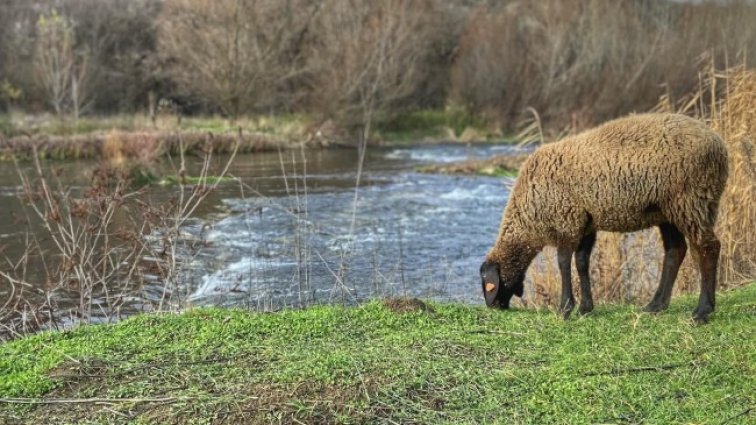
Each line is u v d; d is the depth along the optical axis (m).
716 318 6.32
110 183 11.22
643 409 4.63
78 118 32.34
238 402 4.75
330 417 4.58
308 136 32.91
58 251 12.23
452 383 5.03
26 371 5.39
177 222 8.13
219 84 35.50
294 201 17.83
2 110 36.81
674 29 39.22
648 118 6.14
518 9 43.16
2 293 8.88
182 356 5.59
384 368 5.23
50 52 35.03
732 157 8.92
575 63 37.69
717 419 4.45
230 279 10.42
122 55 40.34
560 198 6.37
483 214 16.72
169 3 37.44
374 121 36.31
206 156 11.89
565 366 5.27
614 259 8.52
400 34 37.06
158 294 9.39
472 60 40.88
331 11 38.25
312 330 6.18
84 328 6.30
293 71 36.47
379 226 15.23
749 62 26.73
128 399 4.88
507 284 7.08
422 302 6.86
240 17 35.69
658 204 6.02
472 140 37.22
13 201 17.44
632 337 5.85
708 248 6.08
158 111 35.78
